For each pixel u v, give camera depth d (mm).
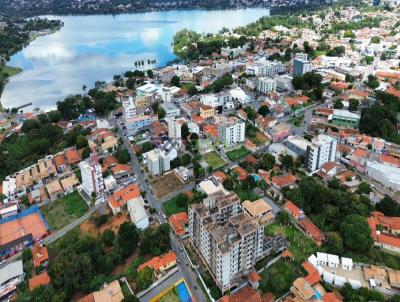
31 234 170500
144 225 170625
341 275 140875
